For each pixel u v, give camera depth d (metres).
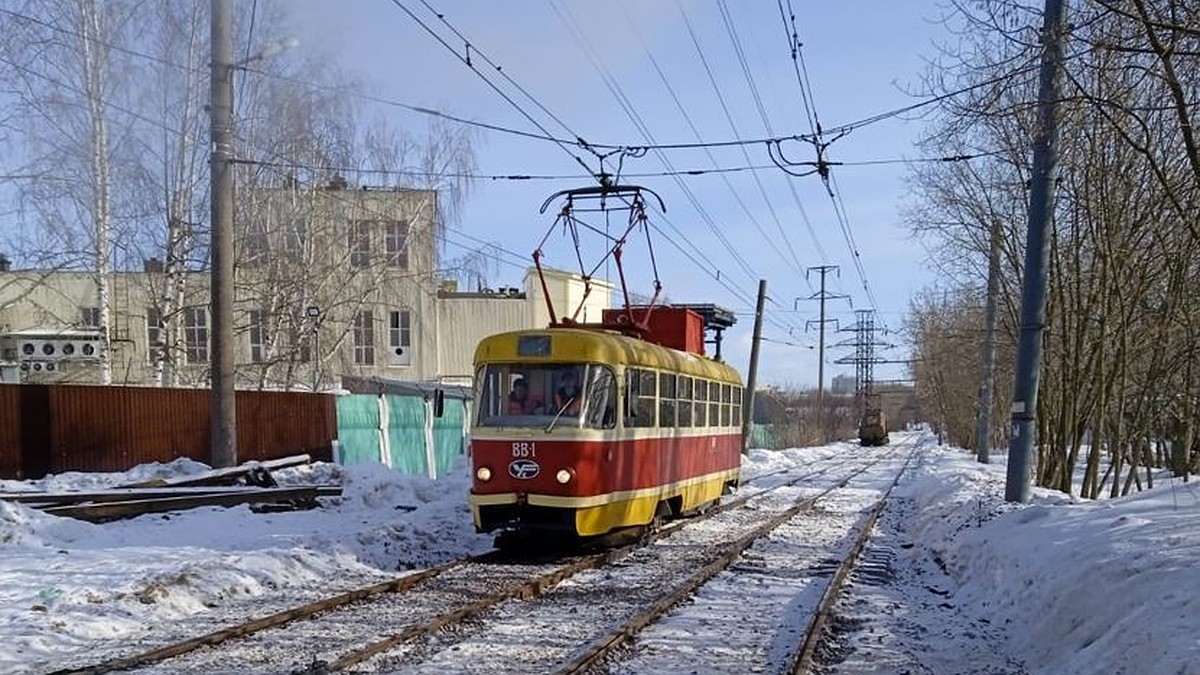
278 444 19.89
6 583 9.09
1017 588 8.80
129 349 30.53
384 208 28.75
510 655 7.29
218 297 15.41
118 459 17.42
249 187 25.11
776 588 10.40
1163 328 15.38
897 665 7.19
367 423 22.09
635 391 13.49
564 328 13.52
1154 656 5.66
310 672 6.57
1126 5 8.32
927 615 9.12
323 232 27.00
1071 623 7.30
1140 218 14.65
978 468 26.33
